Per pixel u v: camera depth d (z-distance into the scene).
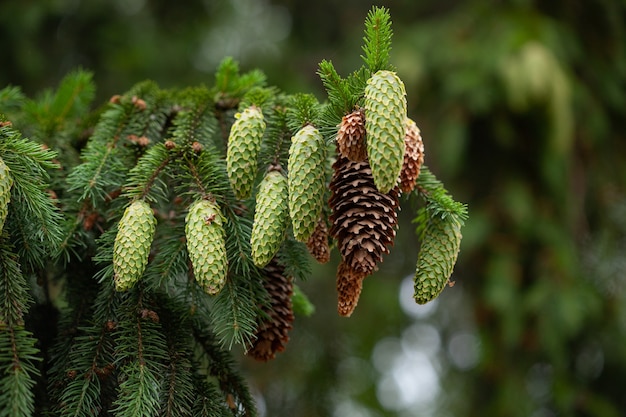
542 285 2.19
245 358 2.28
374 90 1.31
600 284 2.35
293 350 2.36
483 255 2.30
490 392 2.38
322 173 1.34
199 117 1.47
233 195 1.41
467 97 2.31
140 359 1.37
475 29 2.45
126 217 1.36
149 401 1.35
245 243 1.39
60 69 2.70
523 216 2.21
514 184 2.27
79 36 2.72
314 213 1.33
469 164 2.36
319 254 1.39
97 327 1.40
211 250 1.34
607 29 2.36
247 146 1.36
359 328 2.74
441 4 2.88
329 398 2.33
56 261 1.42
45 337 1.44
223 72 1.51
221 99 1.51
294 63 3.02
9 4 2.50
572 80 2.26
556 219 2.27
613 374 2.36
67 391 1.37
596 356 2.39
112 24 2.73
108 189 1.46
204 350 1.45
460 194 2.37
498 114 2.27
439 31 2.49
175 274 1.40
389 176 1.30
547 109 2.17
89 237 1.46
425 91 2.41
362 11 3.08
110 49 2.73
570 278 2.21
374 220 1.33
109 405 1.39
